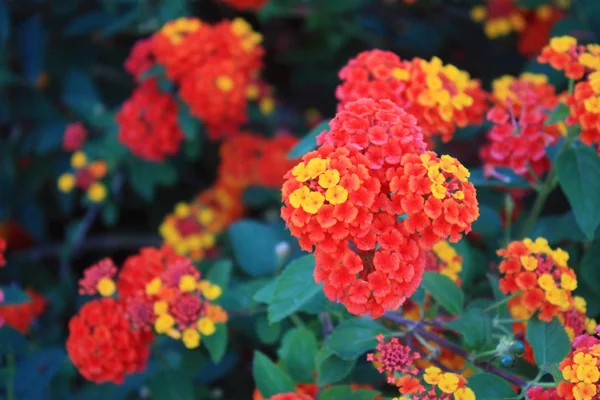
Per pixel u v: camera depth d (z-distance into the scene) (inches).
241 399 20.8
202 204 23.8
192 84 19.9
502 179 17.1
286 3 24.2
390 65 16.7
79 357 16.4
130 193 26.5
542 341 14.8
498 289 16.1
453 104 16.5
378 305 13.9
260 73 27.8
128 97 26.4
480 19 25.3
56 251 25.7
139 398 19.5
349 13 25.4
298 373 16.1
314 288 14.5
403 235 14.0
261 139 23.5
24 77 23.3
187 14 23.2
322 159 14.0
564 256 15.3
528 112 17.2
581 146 16.3
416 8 26.6
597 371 13.5
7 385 17.8
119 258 27.0
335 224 13.7
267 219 24.9
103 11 24.0
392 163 14.1
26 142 23.4
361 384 16.7
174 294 16.2
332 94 27.8
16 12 23.9
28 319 19.8
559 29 22.0
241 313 17.5
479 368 14.9
